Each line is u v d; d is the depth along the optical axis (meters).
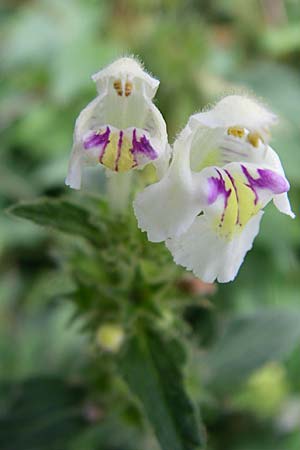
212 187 0.12
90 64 0.24
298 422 0.19
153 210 0.12
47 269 0.22
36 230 0.22
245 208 0.12
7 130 0.24
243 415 0.19
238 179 0.12
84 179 0.16
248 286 0.21
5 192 0.23
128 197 0.14
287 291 0.21
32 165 0.23
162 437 0.13
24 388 0.16
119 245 0.14
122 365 0.14
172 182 0.12
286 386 0.20
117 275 0.15
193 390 0.16
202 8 0.26
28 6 0.27
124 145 0.12
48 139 0.24
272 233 0.21
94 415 0.16
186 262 0.12
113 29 0.25
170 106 0.23
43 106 0.24
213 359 0.17
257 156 0.13
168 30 0.23
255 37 0.26
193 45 0.23
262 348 0.17
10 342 0.21
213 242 0.12
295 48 0.26
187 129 0.12
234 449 0.19
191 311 0.17
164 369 0.14
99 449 0.18
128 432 0.18
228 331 0.17
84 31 0.25
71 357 0.21
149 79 0.13
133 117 0.13
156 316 0.14
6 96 0.25
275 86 0.24
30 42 0.25
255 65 0.25
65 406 0.16
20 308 0.22
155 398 0.14
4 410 0.16
